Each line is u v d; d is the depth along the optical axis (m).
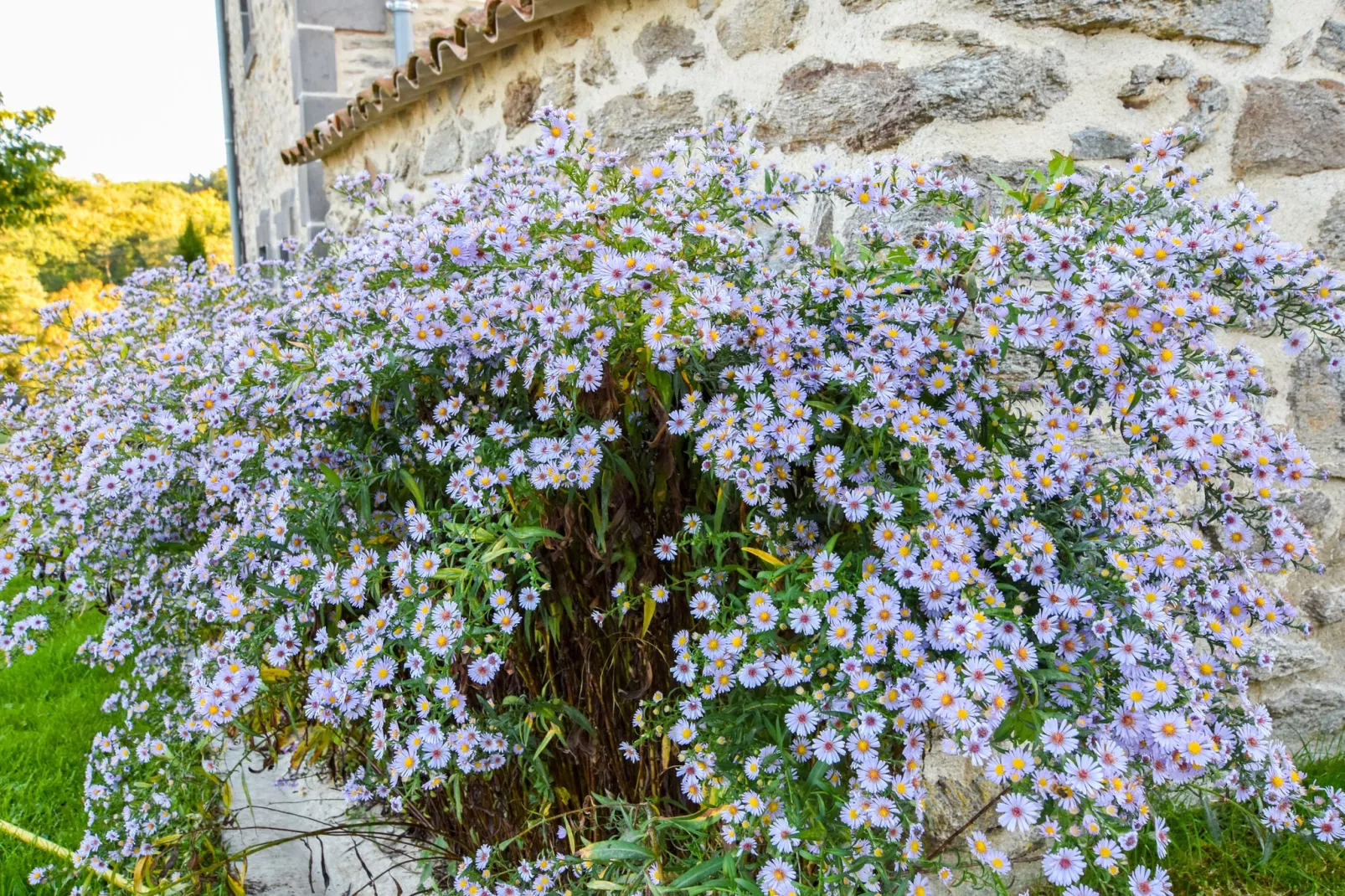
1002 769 1.20
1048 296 1.44
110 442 1.95
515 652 1.64
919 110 1.96
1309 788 1.50
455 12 6.37
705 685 1.42
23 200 15.66
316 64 5.98
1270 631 1.52
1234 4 2.06
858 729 1.29
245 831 2.14
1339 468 2.32
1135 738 1.27
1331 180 2.23
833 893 1.29
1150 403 1.43
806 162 2.27
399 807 1.73
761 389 1.52
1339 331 1.57
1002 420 1.54
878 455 1.43
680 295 1.47
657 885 1.37
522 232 1.65
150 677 2.19
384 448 1.77
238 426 1.88
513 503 1.50
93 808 2.17
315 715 1.65
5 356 2.81
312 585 1.63
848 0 2.09
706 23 2.55
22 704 3.21
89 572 2.21
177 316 3.07
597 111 3.05
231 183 9.98
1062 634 1.34
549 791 1.60
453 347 1.65
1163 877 1.20
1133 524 1.43
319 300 1.89
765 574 1.39
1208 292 1.52
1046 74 1.95
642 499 1.59
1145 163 1.68
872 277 1.62
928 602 1.32
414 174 4.58
